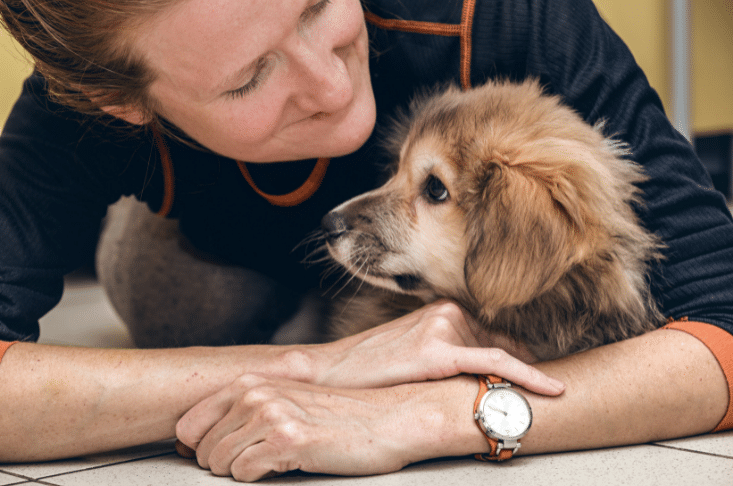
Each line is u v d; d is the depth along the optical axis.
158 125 1.28
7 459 1.06
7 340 1.13
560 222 1.15
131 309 2.20
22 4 1.06
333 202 1.57
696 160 1.26
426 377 1.03
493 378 1.01
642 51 4.38
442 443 0.96
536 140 1.25
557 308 1.23
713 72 5.20
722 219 1.17
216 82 0.97
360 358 1.09
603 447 1.04
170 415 1.05
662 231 1.18
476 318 1.31
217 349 1.14
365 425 0.95
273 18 0.93
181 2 0.90
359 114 1.16
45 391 1.04
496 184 1.22
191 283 2.09
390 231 1.42
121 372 1.07
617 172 1.21
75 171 1.38
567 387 1.02
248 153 1.14
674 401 1.04
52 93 1.19
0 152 1.33
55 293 1.34
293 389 0.98
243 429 0.93
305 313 1.85
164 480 0.96
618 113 1.27
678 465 0.95
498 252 1.18
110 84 1.05
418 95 1.46
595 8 1.41
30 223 1.29
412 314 1.18
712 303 1.12
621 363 1.06
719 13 5.11
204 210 1.63
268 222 1.61
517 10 1.35
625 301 1.19
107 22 0.95
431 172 1.38
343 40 1.05
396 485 0.89
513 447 0.96
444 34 1.37
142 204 2.15
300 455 0.92
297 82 1.03
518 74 1.39
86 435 1.05
